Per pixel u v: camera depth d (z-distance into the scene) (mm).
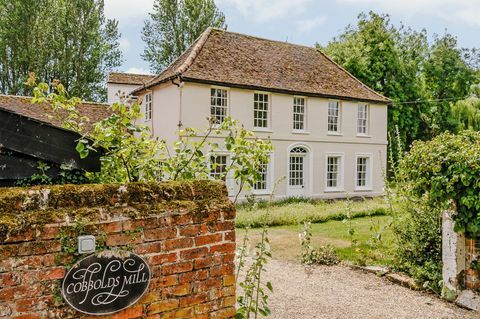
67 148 3162
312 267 8242
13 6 30578
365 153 23047
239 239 10766
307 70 22062
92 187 2666
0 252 2273
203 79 17234
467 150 5707
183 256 2943
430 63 34031
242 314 3801
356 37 30578
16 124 2949
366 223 13523
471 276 6082
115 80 26688
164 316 2846
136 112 3520
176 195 2992
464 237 6152
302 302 6227
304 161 21188
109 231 2633
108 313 2611
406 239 7586
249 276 4629
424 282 6797
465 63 35188
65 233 2473
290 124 20375
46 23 30656
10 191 2430
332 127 22094
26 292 2348
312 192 21047
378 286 7027
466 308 5945
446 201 5977
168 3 38312
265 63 20703
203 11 38625
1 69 31438
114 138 3365
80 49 32844
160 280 2838
